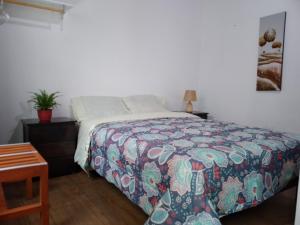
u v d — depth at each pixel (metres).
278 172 1.79
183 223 1.34
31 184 2.16
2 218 1.51
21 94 2.84
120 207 2.05
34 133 2.51
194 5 4.20
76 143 2.85
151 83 3.87
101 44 3.34
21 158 1.77
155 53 3.86
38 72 2.92
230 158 1.53
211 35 4.13
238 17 3.67
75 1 3.07
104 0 3.30
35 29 2.85
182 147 1.65
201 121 2.85
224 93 3.94
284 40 3.11
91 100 3.14
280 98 3.19
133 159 1.82
